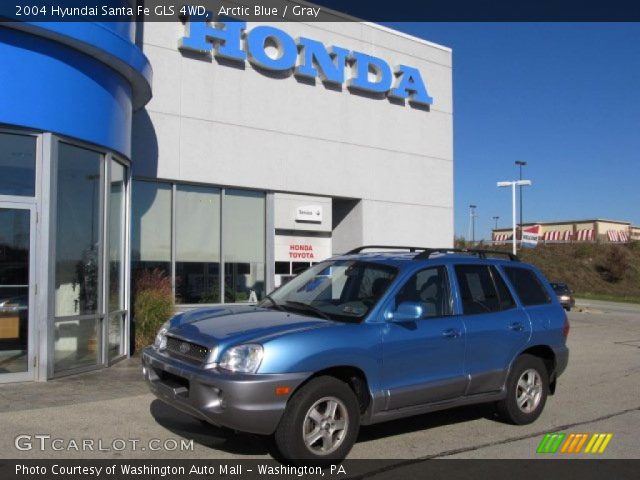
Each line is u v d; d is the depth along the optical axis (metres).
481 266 7.12
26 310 8.59
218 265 13.91
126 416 6.86
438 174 17.70
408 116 17.16
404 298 6.16
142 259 12.88
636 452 6.24
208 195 13.86
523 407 7.14
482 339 6.62
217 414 5.05
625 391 9.39
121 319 10.76
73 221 9.30
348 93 15.98
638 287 55.47
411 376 6.01
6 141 8.52
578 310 31.09
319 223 17.59
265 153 14.48
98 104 9.57
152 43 12.92
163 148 12.98
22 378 8.50
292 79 14.99
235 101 14.04
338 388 5.43
